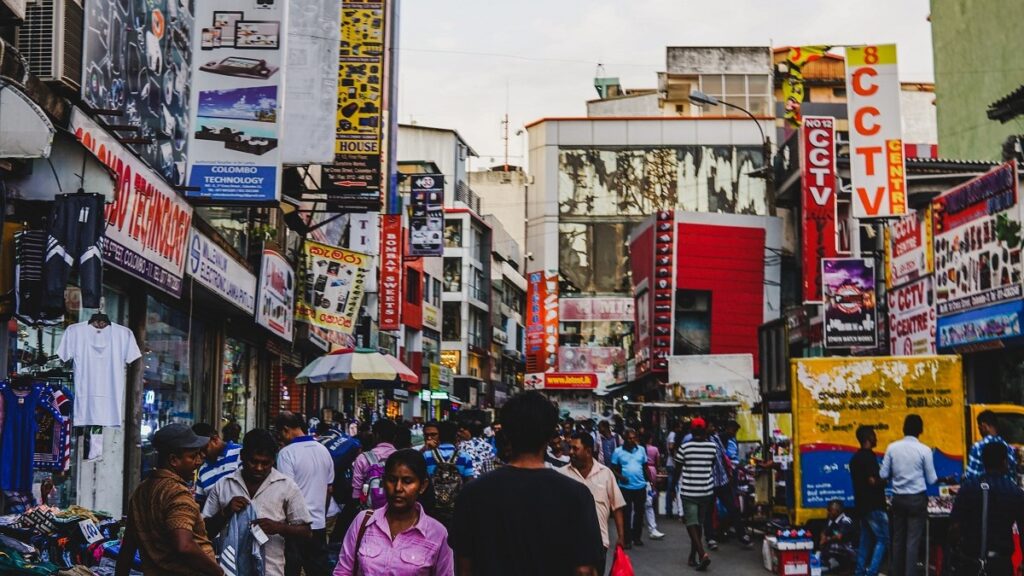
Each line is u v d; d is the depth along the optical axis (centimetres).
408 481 535
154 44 1301
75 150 877
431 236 4047
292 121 1745
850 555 1299
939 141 2981
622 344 6125
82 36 1044
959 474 1352
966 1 2827
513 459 428
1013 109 2162
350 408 3638
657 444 3038
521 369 8956
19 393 830
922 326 2061
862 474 1174
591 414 5750
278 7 1483
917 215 2084
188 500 552
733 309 3947
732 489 1553
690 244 3944
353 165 2156
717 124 6162
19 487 822
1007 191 1688
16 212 900
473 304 6606
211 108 1461
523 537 405
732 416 2595
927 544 1141
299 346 2717
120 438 1343
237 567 658
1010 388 1808
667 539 1677
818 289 2588
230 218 1861
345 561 536
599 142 6238
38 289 828
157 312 1537
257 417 2356
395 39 3588
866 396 1368
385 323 3597
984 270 1780
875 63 2291
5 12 910
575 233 6228
